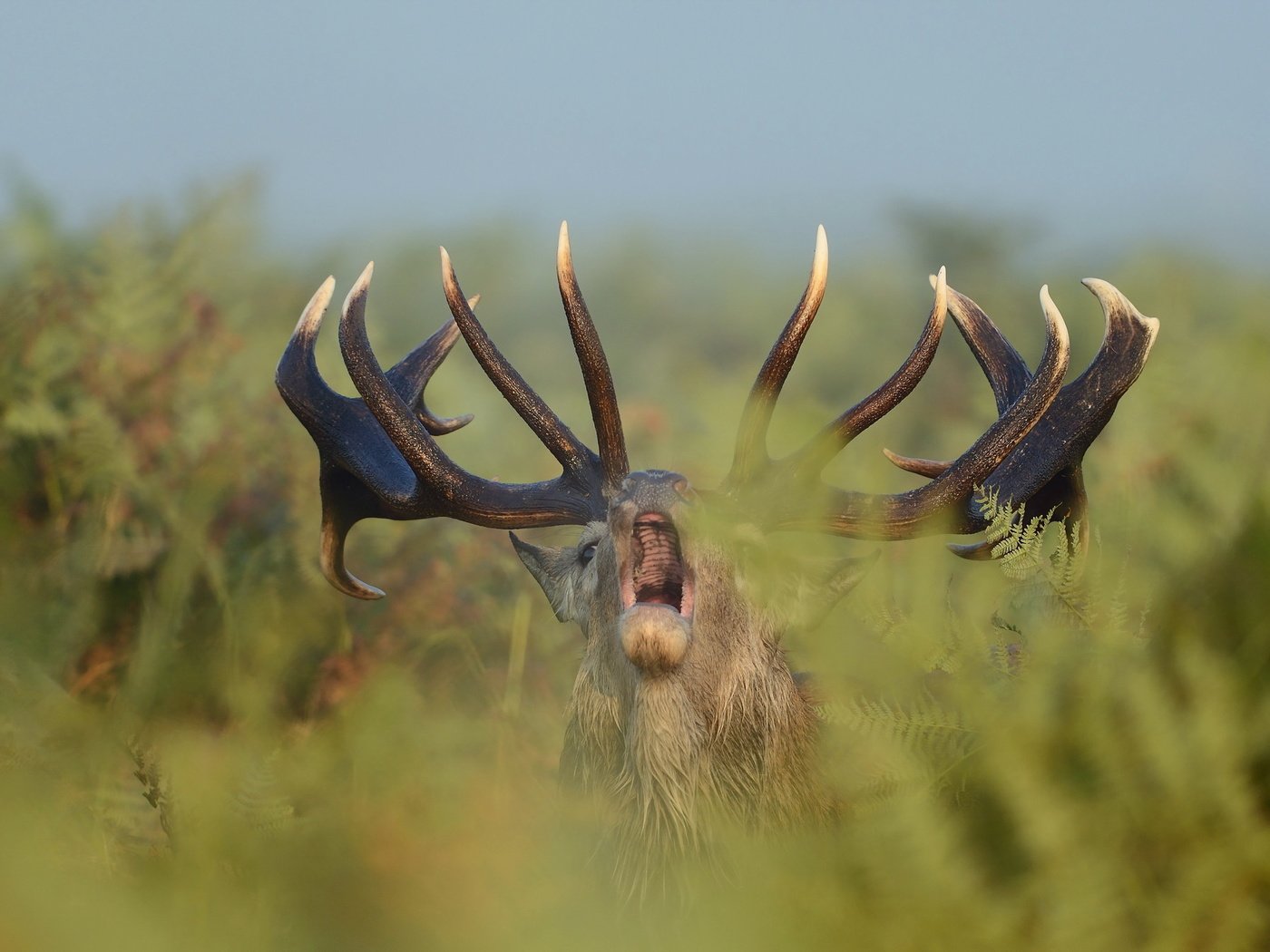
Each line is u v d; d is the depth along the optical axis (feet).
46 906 32.63
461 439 103.04
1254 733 31.14
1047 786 31.42
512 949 38.83
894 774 35.76
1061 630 38.06
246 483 78.79
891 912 29.63
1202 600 34.30
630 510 52.19
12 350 80.18
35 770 45.42
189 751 45.80
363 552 81.10
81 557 65.87
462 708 73.00
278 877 39.17
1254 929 29.19
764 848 39.75
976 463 56.39
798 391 161.58
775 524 57.00
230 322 91.71
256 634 63.77
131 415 80.02
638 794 52.75
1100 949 28.96
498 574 84.79
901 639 39.45
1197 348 67.00
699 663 53.01
